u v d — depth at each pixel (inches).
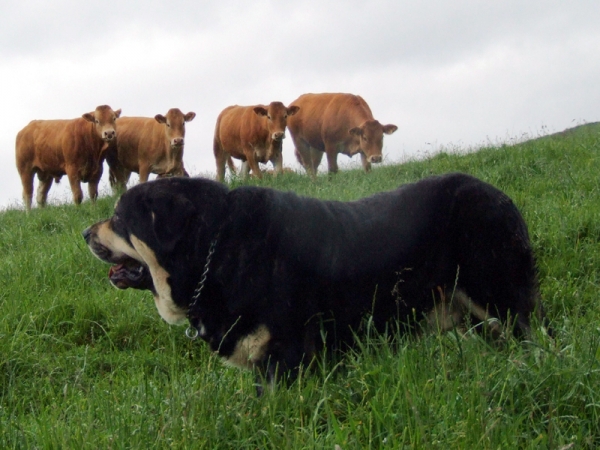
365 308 167.6
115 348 229.6
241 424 139.9
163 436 138.6
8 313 243.1
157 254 168.1
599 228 272.1
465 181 178.4
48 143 590.9
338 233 165.8
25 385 204.2
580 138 474.3
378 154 573.3
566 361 147.2
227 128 635.5
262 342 160.6
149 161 612.1
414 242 171.5
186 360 219.6
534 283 179.9
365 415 137.5
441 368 149.3
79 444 136.8
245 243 161.3
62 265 292.0
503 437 124.2
